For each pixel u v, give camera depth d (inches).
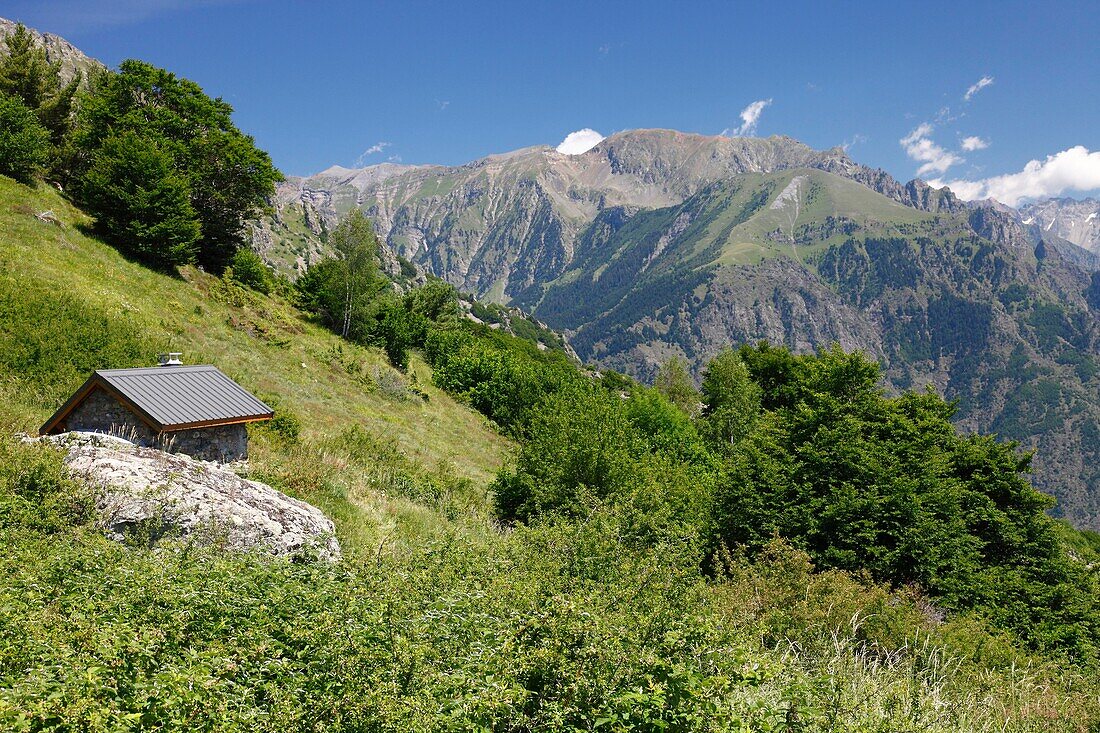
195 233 1582.2
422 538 575.2
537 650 188.9
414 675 181.3
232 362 1228.5
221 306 1534.2
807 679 244.8
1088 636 856.3
